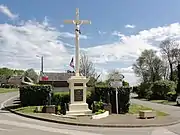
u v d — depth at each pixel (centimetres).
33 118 2195
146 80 7575
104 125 1783
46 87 3005
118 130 1631
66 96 2956
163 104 4372
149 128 1741
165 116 2389
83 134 1440
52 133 1453
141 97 6681
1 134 1405
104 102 2691
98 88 2784
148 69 7631
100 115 2214
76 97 2469
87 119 2073
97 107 2506
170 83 5712
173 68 7256
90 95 2845
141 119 2108
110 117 2222
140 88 6838
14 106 3136
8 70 13062
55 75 5806
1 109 3047
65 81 5584
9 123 1864
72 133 1466
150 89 6209
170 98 5225
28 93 3017
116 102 2556
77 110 2422
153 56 7619
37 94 3000
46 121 2030
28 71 10262
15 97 5194
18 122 1931
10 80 10856
